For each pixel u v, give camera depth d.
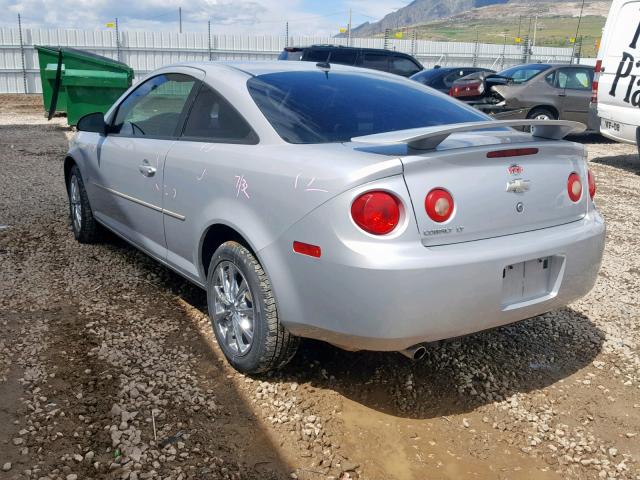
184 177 3.30
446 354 3.41
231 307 3.06
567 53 32.12
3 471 2.28
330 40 28.66
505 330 3.78
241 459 2.45
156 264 4.64
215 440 2.55
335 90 3.31
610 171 9.74
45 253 4.81
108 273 4.41
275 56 28.23
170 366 3.11
